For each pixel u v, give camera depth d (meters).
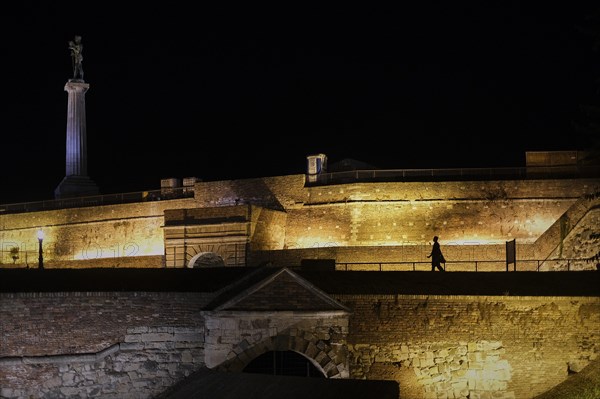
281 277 37.41
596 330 40.91
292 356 37.50
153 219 81.12
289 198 73.69
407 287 41.19
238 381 33.72
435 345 40.50
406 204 69.44
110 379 37.88
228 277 40.34
